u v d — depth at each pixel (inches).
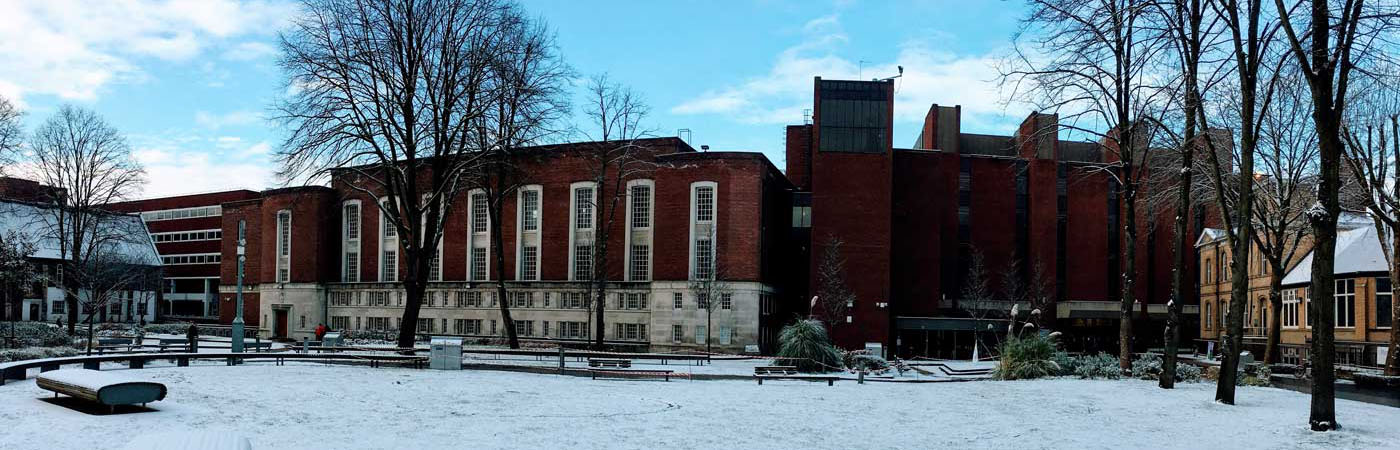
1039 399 864.9
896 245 2696.9
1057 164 2810.0
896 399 868.6
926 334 2640.3
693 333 2271.2
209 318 4365.2
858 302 2365.9
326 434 573.6
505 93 1612.9
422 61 1486.2
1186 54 858.1
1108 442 597.3
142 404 682.8
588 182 2469.2
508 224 2581.2
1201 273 2736.2
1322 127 639.1
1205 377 1151.0
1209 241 2645.2
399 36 1455.5
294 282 2997.0
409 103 1477.6
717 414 725.9
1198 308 2790.4
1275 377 1023.6
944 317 2630.4
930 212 2719.0
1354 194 1402.6
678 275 2310.5
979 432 638.5
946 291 2751.0
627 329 2362.2
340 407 719.1
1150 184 1576.0
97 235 2925.7
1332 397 640.4
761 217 2308.1
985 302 2596.0
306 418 645.9
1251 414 739.4
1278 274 1402.6
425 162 1852.9
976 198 2807.6
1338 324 1958.7
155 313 4436.5
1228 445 586.9
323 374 1071.0
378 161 1646.2
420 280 1515.7
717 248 2284.7
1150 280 2795.3
